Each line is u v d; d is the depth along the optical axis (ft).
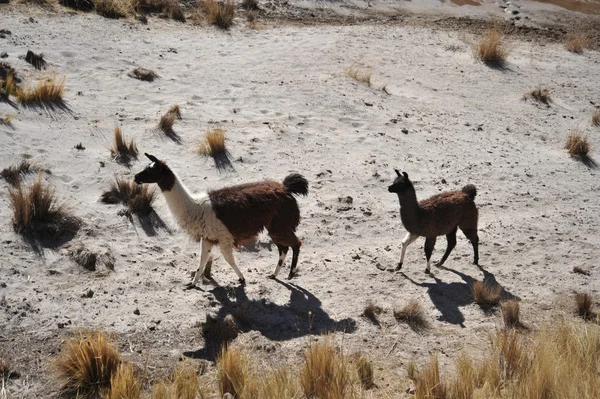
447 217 58.70
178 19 120.06
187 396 40.91
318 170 75.97
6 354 43.83
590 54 133.69
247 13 130.41
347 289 56.90
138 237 60.13
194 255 59.57
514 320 54.19
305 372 43.32
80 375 41.73
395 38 126.72
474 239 62.64
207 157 74.23
